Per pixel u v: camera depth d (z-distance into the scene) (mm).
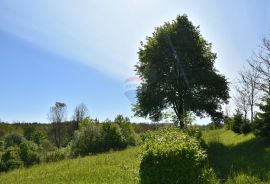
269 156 21766
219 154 25484
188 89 41406
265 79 38750
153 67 42250
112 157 29500
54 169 26969
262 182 14758
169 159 11578
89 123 47719
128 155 29172
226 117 43062
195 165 11875
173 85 41406
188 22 43469
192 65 42188
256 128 26891
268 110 26641
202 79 40875
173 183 11461
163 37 42312
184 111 40844
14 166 38000
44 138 65562
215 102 42344
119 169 20859
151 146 11969
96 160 28656
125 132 49625
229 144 31344
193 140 13180
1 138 66688
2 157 38812
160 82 41688
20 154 39875
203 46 42969
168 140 12703
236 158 22750
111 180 17703
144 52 43375
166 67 42344
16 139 60906
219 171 17953
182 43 41688
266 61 39062
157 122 42062
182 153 11703
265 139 26672
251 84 42781
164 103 41719
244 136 34781
